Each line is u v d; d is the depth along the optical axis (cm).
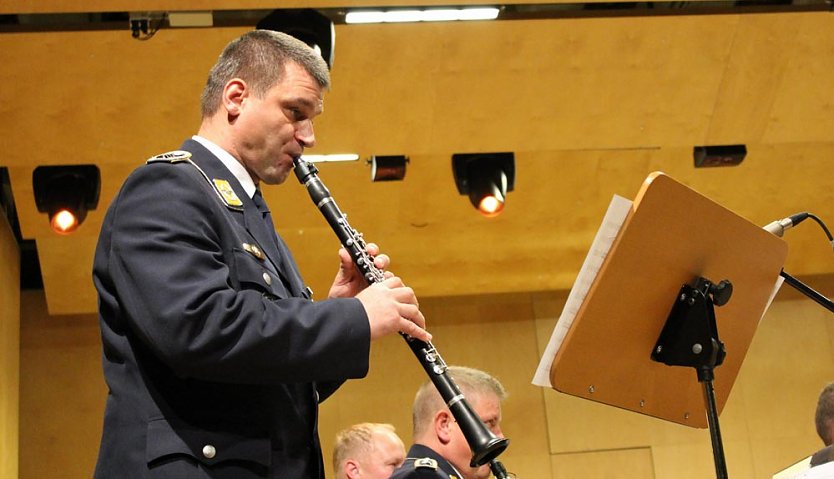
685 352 319
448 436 431
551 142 896
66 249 982
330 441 1080
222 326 240
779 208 1028
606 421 1118
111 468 249
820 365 1138
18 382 1020
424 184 959
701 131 907
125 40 765
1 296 923
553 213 1013
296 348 247
